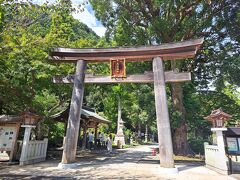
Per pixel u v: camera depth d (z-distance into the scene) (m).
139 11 15.18
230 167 8.09
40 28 10.32
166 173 7.80
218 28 14.73
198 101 19.03
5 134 9.85
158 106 8.95
